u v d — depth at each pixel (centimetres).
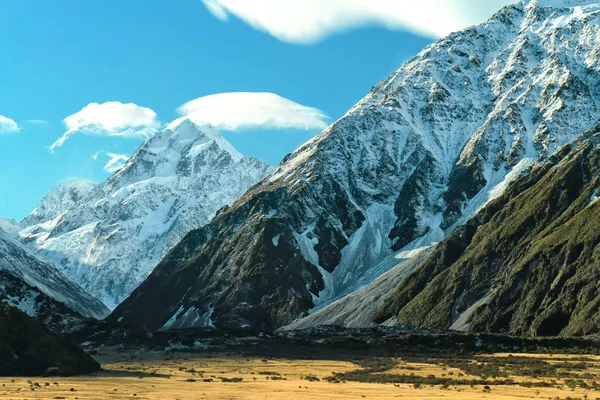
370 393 11150
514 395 10656
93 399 10731
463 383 12912
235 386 12762
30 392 11738
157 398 10812
